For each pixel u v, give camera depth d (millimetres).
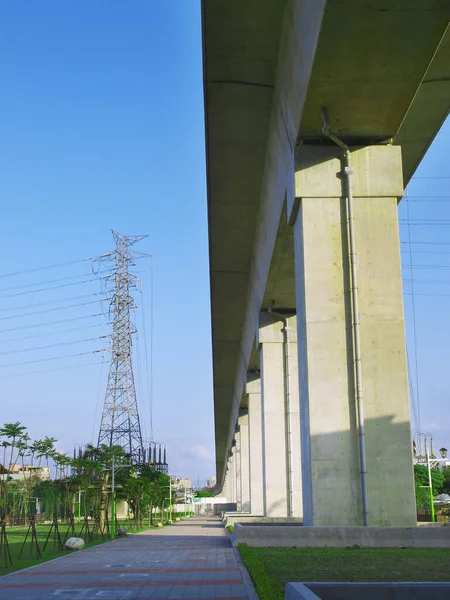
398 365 19797
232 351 51250
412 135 23750
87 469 38531
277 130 22484
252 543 19953
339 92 18109
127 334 77875
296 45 18047
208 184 26828
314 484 19281
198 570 17297
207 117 22844
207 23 18703
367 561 15789
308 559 16453
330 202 20719
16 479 61656
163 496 65375
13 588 14250
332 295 20266
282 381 34156
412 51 16438
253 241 31828
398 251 20391
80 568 18562
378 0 14672
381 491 19109
